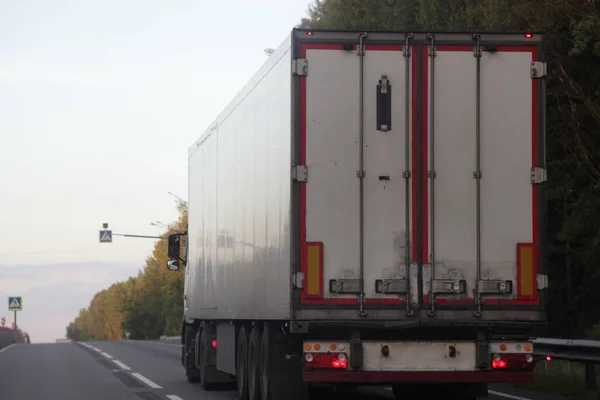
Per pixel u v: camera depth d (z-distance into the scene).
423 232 13.46
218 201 19.77
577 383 19.11
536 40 13.77
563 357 18.16
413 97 13.59
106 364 33.38
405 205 13.48
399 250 13.42
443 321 13.34
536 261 13.58
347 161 13.46
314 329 13.41
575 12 24.22
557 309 30.62
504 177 13.63
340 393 19.62
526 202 13.65
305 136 13.46
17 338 128.12
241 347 17.59
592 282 29.16
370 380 13.41
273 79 14.78
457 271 13.46
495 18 25.69
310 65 13.52
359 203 13.42
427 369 13.52
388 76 13.58
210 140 21.03
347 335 13.59
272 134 14.77
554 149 27.81
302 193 13.40
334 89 13.52
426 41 13.65
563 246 29.53
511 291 13.51
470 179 13.59
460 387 15.81
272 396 14.91
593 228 26.92
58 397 19.64
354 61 13.56
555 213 29.14
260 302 15.28
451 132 13.62
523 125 13.70
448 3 30.91
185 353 24.64
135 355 41.38
